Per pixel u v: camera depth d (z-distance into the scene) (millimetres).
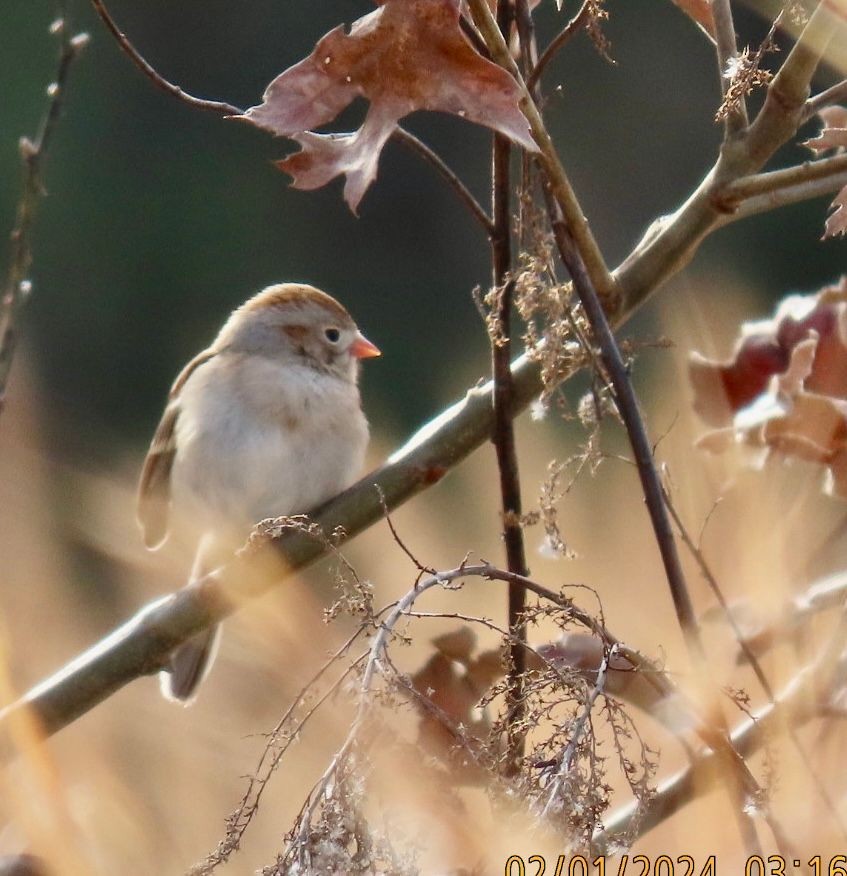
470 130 13617
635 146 12531
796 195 6785
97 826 6859
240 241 13438
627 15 12500
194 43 14039
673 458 6820
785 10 6543
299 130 5801
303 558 6812
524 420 7098
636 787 5320
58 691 6812
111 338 12719
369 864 4941
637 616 6859
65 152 13148
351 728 5188
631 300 6785
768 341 6629
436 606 6938
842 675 6137
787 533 6523
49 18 13281
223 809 6867
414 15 5734
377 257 13438
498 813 5270
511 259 6789
